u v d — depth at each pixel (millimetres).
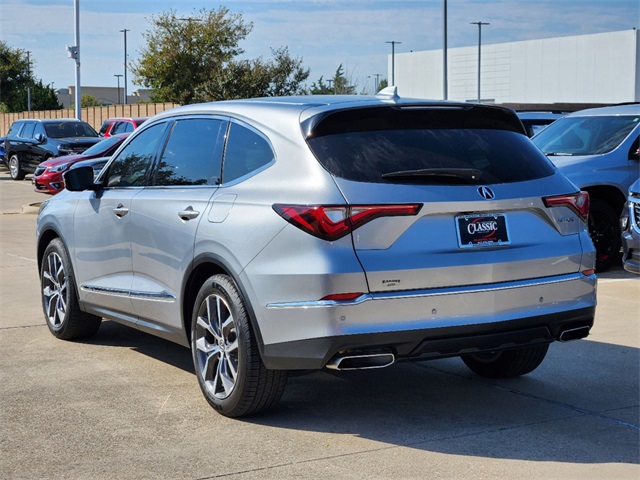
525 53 71312
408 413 5273
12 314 8172
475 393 5688
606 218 10609
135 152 6344
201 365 5352
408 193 4633
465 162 4883
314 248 4547
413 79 80062
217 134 5535
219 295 5105
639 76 63719
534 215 4953
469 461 4492
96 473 4355
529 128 16750
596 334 7242
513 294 4812
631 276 10297
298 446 4715
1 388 5793
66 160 20641
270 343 4734
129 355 6672
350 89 43156
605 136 11141
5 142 29969
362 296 4516
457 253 4688
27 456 4590
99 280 6523
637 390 5742
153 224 5770
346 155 4723
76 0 32906
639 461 4504
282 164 4898
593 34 66438
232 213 5031
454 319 4668
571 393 5684
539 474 4328
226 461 4508
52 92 80250
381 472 4348
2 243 13477
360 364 4566
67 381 5961
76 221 6746
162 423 5098
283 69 41938
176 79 45594
